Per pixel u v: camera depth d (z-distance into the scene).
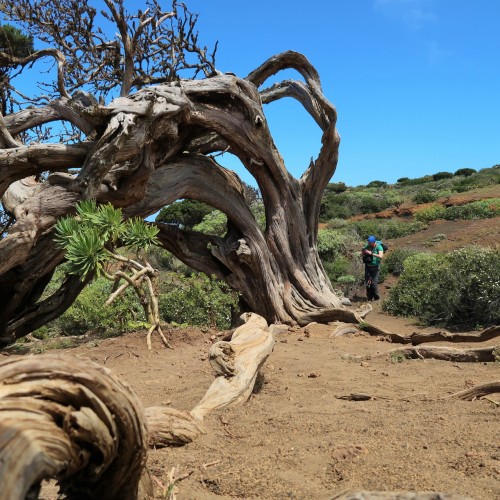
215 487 2.50
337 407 4.11
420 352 6.53
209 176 10.62
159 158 9.63
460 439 3.01
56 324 11.47
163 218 28.45
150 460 2.85
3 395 1.40
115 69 13.36
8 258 7.72
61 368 1.51
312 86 11.66
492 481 2.35
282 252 11.06
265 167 10.96
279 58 11.98
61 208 8.09
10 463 1.24
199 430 3.34
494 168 62.78
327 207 44.12
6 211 9.07
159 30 13.22
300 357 6.77
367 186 70.62
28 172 8.27
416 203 44.66
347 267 22.30
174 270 19.66
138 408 1.68
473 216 31.84
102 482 1.77
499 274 11.15
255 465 2.75
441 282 12.15
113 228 6.78
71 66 12.95
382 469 2.59
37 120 10.88
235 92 10.24
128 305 8.66
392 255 22.97
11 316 9.11
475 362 6.18
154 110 8.77
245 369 4.58
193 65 13.18
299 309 10.77
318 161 11.38
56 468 1.36
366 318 13.30
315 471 2.64
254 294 10.99
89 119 8.20
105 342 7.52
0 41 13.11
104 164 8.00
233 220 10.89
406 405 4.12
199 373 5.70
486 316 10.87
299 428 3.47
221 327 9.92
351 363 6.31
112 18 12.30
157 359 6.57
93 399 1.52
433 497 1.68
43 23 12.59
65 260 9.02
